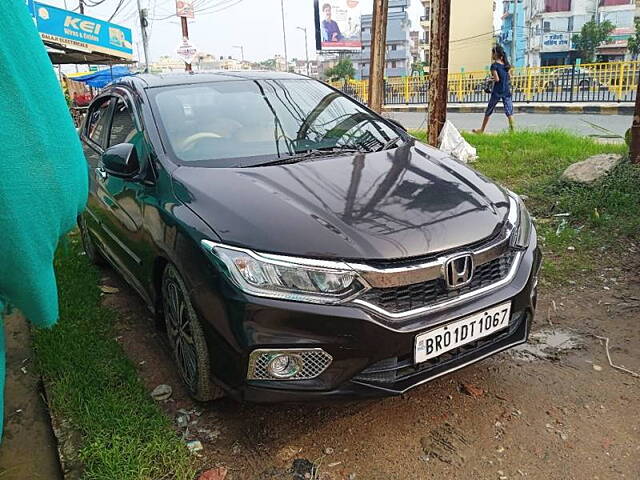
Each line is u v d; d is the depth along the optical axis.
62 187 1.31
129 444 2.44
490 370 2.99
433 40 6.97
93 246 4.48
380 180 2.82
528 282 2.60
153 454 2.39
